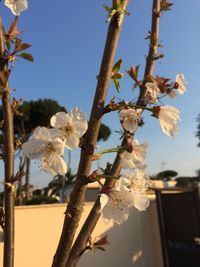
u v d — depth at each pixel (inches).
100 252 27.7
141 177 7.6
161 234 31.3
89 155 6.5
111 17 7.2
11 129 7.1
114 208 6.7
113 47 7.1
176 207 31.5
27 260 23.2
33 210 24.1
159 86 13.2
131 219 31.0
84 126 6.6
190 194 30.5
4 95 7.1
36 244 23.8
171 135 7.6
